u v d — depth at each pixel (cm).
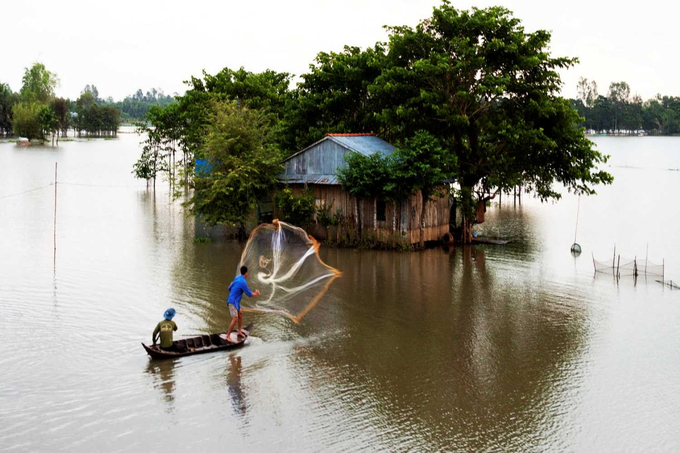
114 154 10856
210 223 3209
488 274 2608
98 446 1162
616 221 4334
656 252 3153
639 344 1761
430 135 3034
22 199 4688
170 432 1223
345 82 4112
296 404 1355
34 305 2012
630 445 1213
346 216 3180
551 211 4947
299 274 2545
